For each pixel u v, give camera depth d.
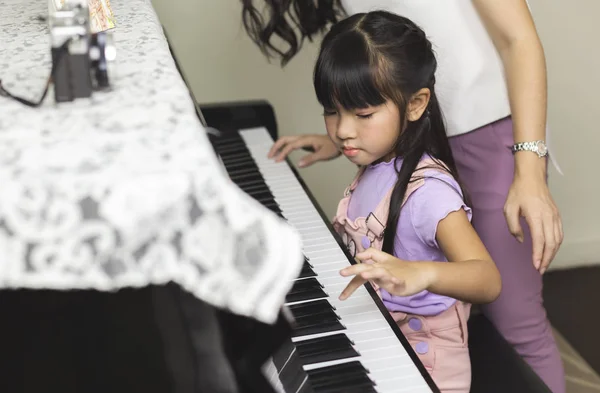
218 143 1.71
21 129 0.65
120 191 0.56
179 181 0.57
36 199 0.56
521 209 1.31
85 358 0.62
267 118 1.81
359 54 1.22
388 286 1.03
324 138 1.66
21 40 0.95
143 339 0.63
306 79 2.29
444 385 1.22
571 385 2.03
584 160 2.47
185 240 0.58
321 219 1.38
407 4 1.44
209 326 0.64
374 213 1.31
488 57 1.46
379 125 1.25
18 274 0.56
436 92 1.49
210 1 2.20
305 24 1.72
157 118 0.68
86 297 0.60
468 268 1.09
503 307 1.57
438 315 1.25
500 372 1.25
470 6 1.42
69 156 0.60
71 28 0.73
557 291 2.46
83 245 0.56
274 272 0.57
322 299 1.09
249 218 0.58
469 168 1.55
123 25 1.01
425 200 1.22
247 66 2.27
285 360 0.96
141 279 0.57
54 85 0.71
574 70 2.36
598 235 2.57
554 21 2.30
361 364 0.95
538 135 1.33
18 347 0.61
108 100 0.72
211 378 0.64
